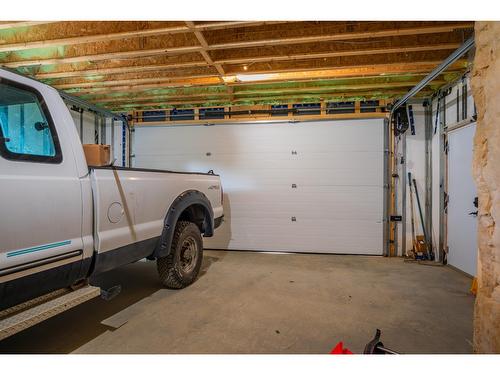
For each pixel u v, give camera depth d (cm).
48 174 178
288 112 567
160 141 612
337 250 546
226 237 582
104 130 637
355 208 542
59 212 183
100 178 215
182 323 260
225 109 593
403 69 392
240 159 581
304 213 558
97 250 211
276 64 401
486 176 171
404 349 221
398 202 530
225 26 281
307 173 558
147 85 462
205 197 378
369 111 545
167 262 330
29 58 367
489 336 170
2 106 250
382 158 536
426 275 409
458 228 434
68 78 453
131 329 249
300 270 431
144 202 267
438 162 492
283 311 286
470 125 405
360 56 381
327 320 268
